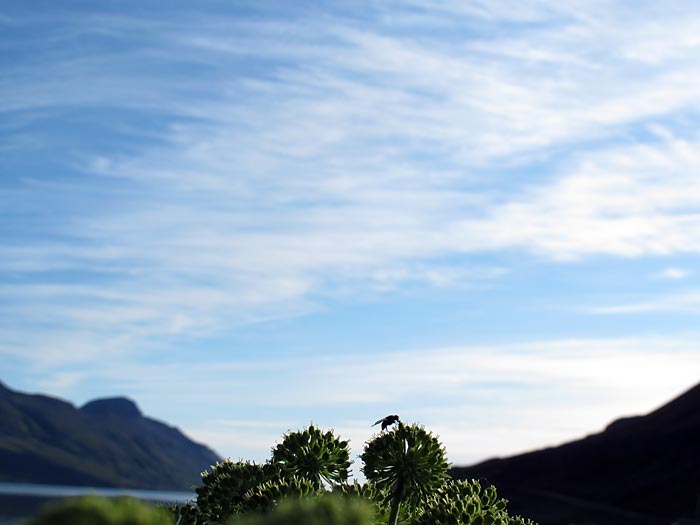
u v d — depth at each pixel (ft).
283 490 36.63
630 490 628.69
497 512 43.06
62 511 17.29
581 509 612.29
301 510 20.84
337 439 45.57
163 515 18.30
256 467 41.70
